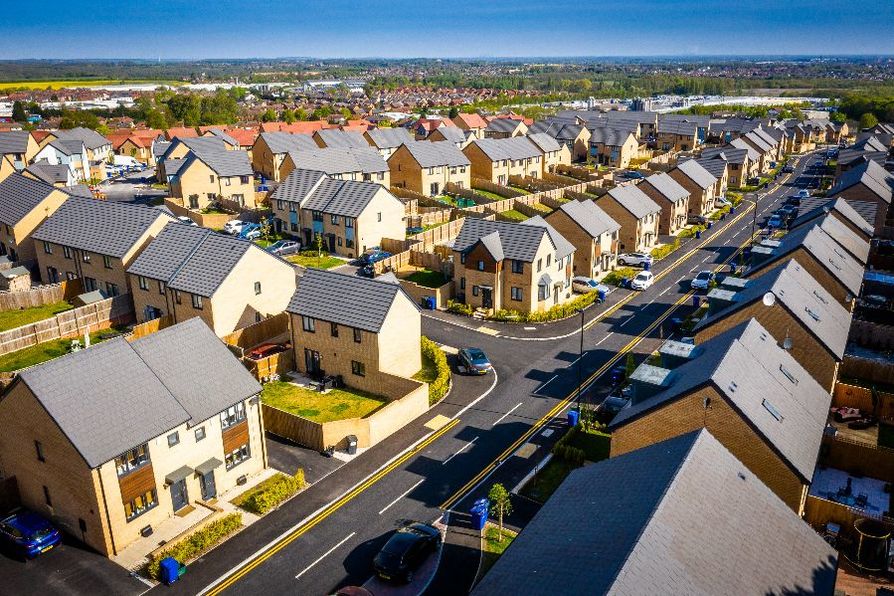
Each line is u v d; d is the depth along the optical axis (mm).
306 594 32656
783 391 37875
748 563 25062
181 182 104812
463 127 175250
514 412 49250
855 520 34375
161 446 37000
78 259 70688
